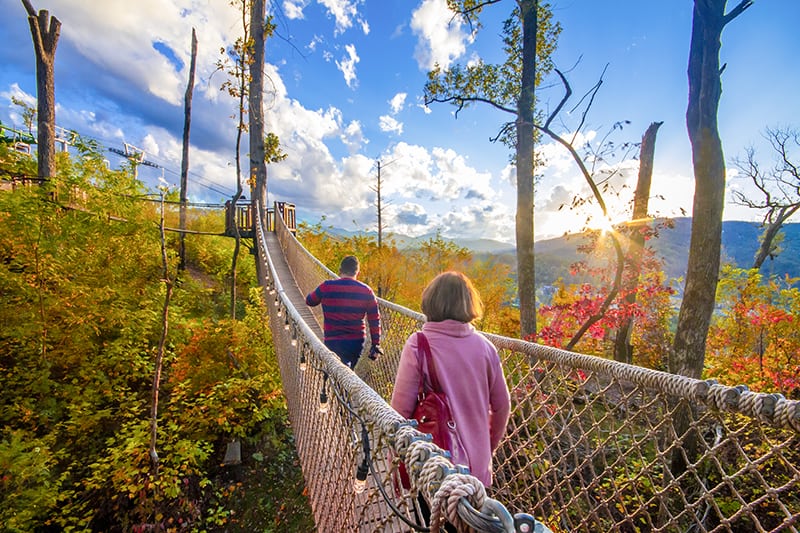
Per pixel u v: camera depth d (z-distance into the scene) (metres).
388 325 3.70
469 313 1.12
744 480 2.77
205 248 12.46
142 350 6.26
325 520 1.67
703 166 3.17
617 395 4.17
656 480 2.94
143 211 7.94
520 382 2.06
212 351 6.16
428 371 1.07
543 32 6.41
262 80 12.55
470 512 0.47
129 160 8.11
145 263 7.22
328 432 1.62
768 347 4.55
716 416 1.12
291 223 15.05
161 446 4.56
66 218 6.10
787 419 0.90
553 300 6.72
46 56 8.09
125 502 4.07
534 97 5.72
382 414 0.91
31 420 4.54
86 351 5.60
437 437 0.98
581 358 1.64
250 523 4.38
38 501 3.49
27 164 8.19
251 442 5.35
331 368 1.50
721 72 3.12
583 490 1.60
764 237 11.84
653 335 6.76
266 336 6.67
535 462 1.90
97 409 5.11
